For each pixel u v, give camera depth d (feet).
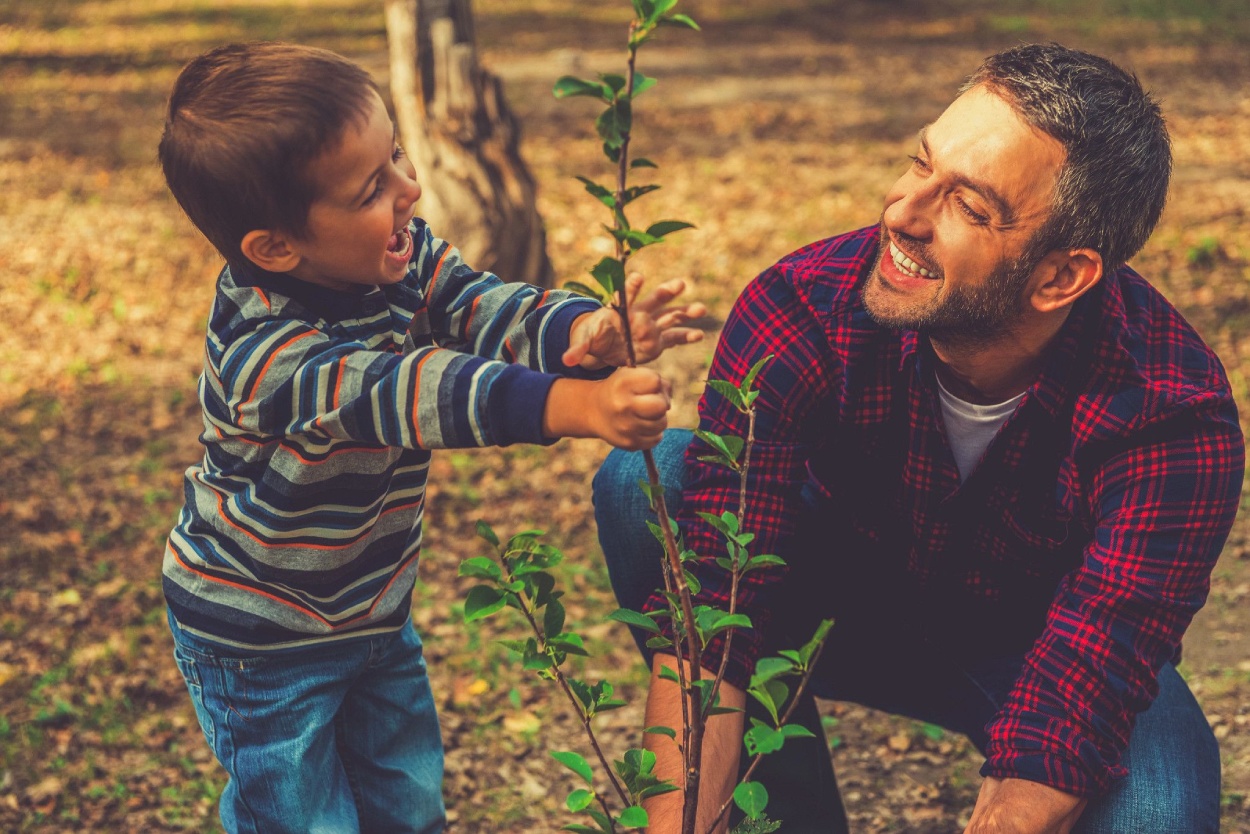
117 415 19.27
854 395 6.72
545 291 6.08
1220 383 6.39
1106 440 6.29
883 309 6.19
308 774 6.33
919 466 6.79
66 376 20.76
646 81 4.15
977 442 6.68
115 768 10.92
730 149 35.01
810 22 57.88
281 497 5.78
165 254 26.48
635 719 11.41
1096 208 5.77
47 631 13.17
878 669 7.79
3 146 35.96
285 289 5.65
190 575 6.27
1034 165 5.74
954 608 7.29
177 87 5.62
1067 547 6.75
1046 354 6.33
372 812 6.97
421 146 20.80
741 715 6.55
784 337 6.86
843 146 35.37
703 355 19.62
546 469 16.93
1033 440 6.48
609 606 13.34
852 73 46.39
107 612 13.57
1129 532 6.22
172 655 12.76
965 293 5.97
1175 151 33.73
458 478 16.57
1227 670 11.59
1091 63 5.96
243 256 5.58
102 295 24.40
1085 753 6.02
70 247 26.86
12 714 11.71
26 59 49.70
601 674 12.10
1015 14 58.85
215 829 10.04
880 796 10.28
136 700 12.00
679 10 60.90
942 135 5.95
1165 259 24.20
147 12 60.75
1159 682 6.80
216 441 5.96
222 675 6.31
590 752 10.98
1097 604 6.20
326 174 5.32
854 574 7.48
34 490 16.61
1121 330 6.27
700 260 25.34
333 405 5.16
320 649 6.38
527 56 49.19
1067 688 6.13
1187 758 6.41
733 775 6.41
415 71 20.89
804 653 4.84
